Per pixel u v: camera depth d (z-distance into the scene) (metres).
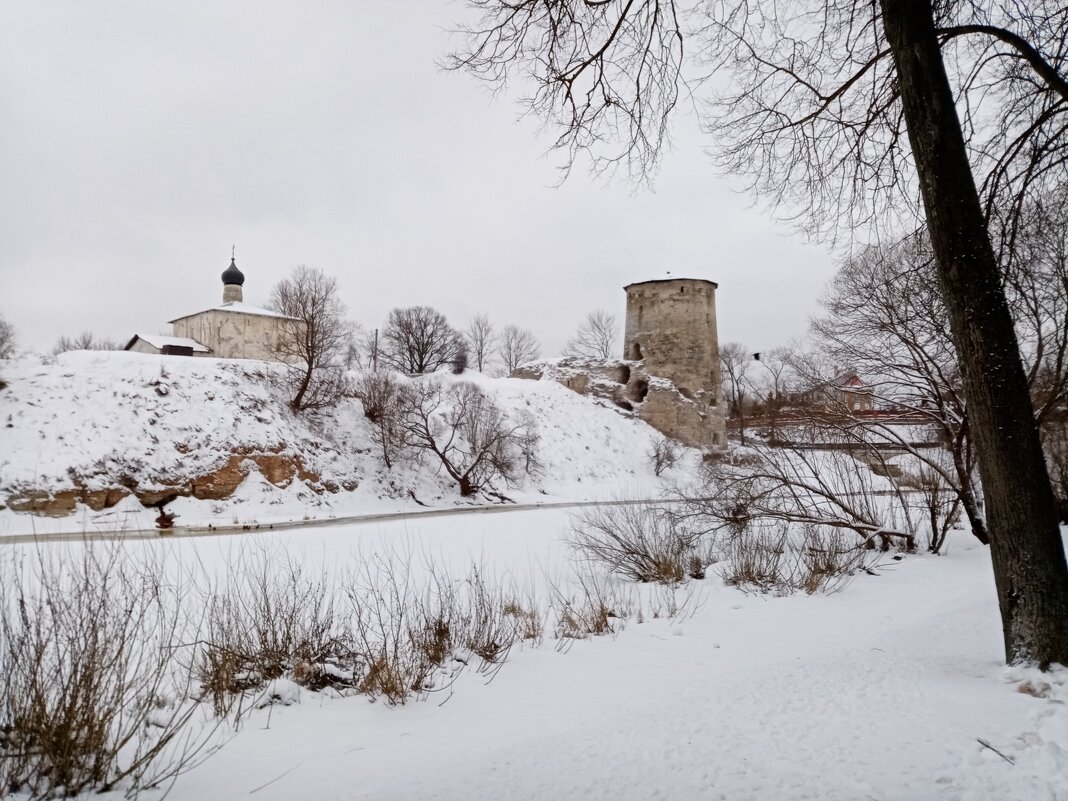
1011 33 6.00
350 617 7.51
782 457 14.27
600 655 7.35
